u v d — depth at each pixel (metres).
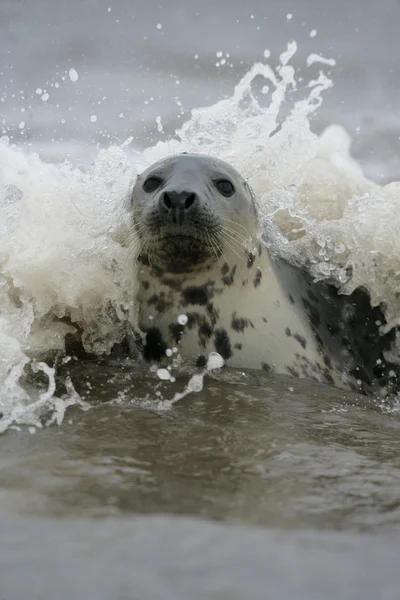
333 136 33.78
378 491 13.31
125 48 58.88
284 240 24.92
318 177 27.00
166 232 20.44
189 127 28.11
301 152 27.75
